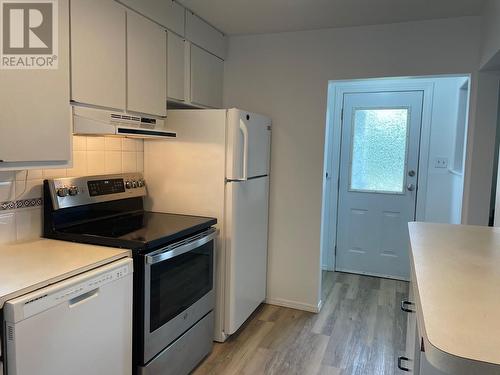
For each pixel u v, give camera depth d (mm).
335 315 3164
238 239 2672
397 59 2859
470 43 2680
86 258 1692
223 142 2543
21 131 1605
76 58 1823
